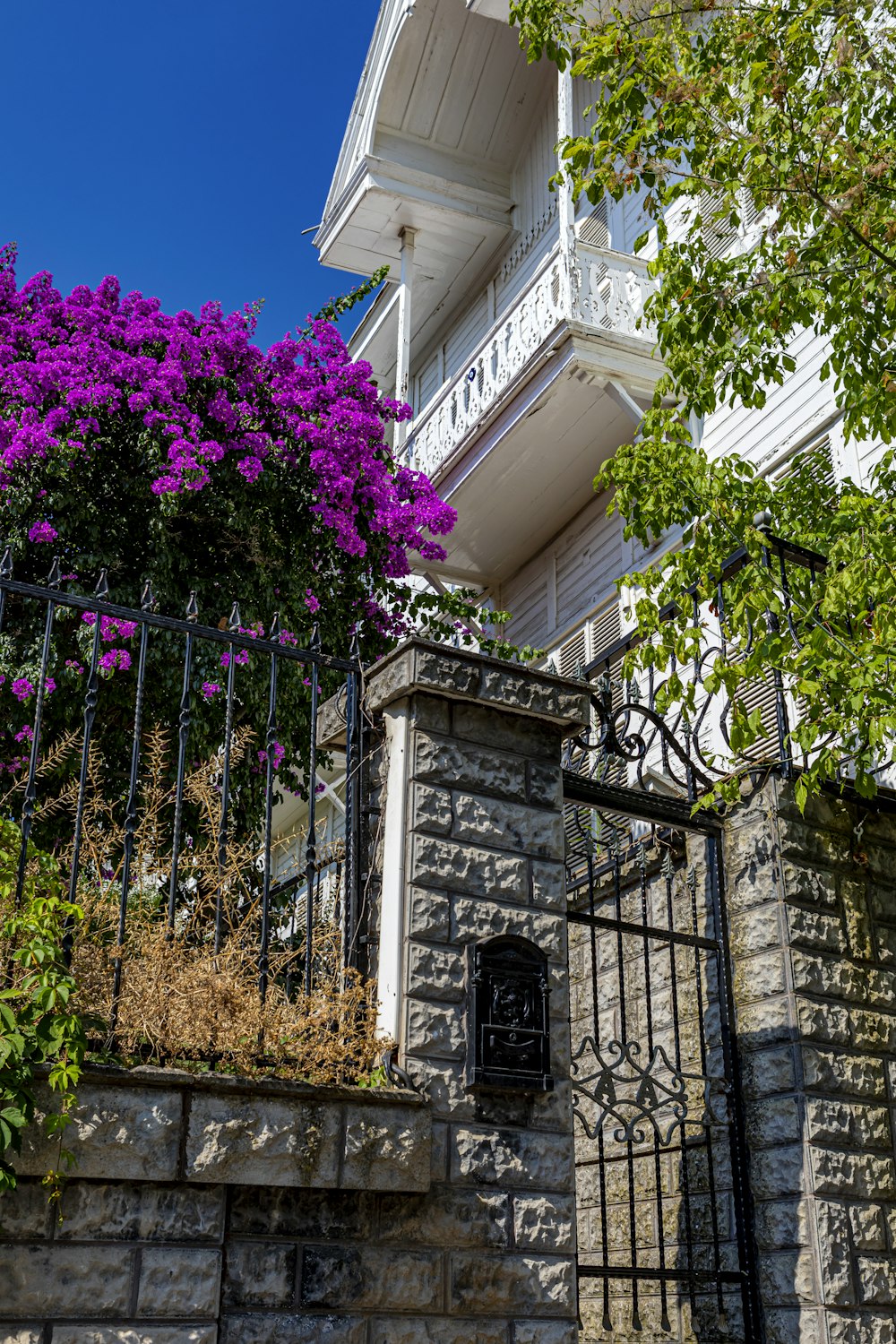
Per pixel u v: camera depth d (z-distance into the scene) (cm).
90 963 409
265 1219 382
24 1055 344
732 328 597
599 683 629
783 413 1026
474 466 1243
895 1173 554
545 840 487
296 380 956
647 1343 594
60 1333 339
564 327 1106
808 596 577
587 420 1178
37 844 740
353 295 1060
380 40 1473
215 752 768
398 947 440
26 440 796
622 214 1324
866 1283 521
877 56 623
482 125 1523
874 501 563
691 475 585
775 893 575
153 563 812
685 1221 594
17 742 758
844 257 583
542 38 614
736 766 609
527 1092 441
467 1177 419
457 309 1641
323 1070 409
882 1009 584
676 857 650
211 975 405
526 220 1499
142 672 427
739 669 550
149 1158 359
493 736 491
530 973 458
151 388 849
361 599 939
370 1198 401
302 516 921
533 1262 421
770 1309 527
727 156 571
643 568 1163
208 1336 356
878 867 614
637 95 580
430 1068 427
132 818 407
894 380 579
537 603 1371
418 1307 397
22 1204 344
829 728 540
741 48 573
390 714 483
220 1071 390
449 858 460
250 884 718
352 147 1530
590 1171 678
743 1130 558
